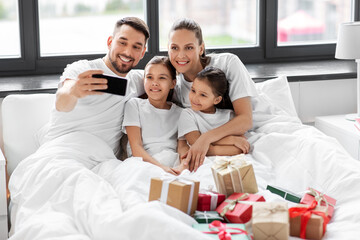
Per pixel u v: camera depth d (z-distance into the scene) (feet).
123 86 6.48
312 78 9.10
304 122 9.29
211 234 5.08
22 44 9.36
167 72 7.27
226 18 10.61
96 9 9.82
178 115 7.55
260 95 7.98
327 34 11.08
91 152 7.02
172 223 4.89
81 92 6.44
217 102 7.34
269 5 10.30
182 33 7.22
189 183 5.54
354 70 9.45
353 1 10.89
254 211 5.17
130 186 6.05
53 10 9.62
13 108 7.68
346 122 8.68
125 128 7.38
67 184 6.17
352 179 6.15
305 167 6.75
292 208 5.43
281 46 10.51
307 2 10.85
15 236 5.59
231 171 5.88
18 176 6.82
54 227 5.52
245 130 7.39
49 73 9.59
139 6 9.96
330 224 5.55
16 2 9.31
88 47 9.92
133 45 7.13
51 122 7.36
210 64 7.71
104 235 5.18
